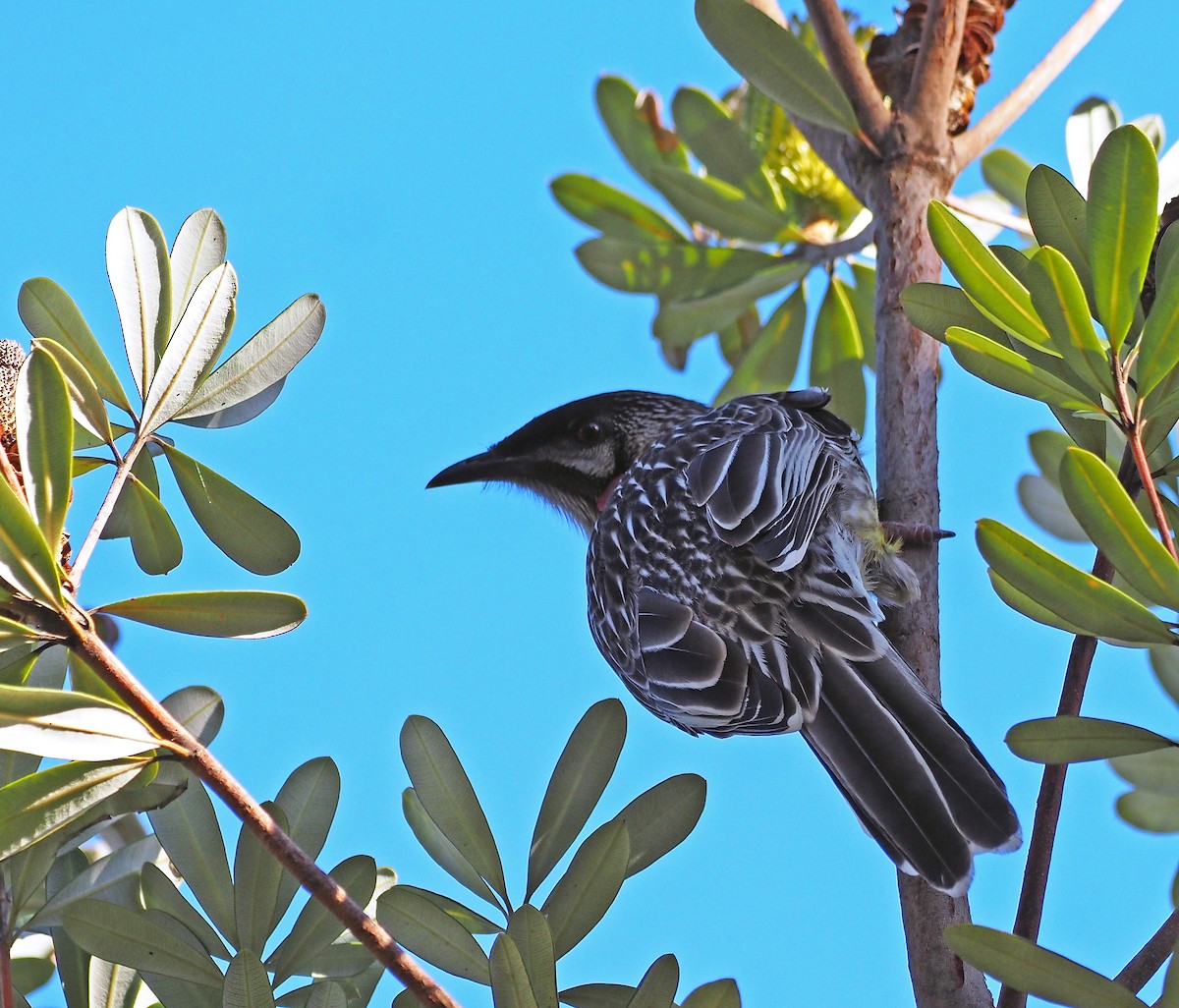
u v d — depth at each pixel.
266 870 6.12
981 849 6.48
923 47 8.22
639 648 8.74
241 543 6.50
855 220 10.42
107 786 5.13
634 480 9.30
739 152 10.01
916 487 7.63
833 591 7.70
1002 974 5.20
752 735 7.37
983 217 8.48
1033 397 5.79
